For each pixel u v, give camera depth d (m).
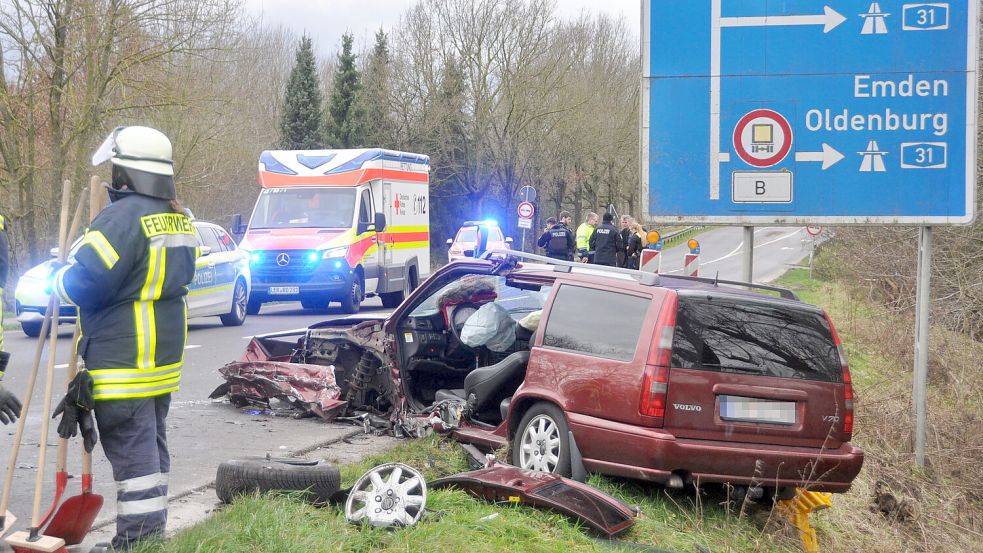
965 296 16.56
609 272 6.72
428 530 4.93
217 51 24.83
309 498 5.29
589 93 52.75
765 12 9.49
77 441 6.94
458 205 58.19
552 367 6.61
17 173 24.58
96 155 4.18
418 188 23.28
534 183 56.94
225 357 12.30
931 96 9.34
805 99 9.45
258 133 48.94
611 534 5.57
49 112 24.56
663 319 6.11
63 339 14.19
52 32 23.41
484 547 4.93
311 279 18.89
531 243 58.53
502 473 5.98
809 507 7.04
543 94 49.69
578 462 6.35
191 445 7.11
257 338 9.03
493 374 7.28
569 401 6.42
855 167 9.44
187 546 4.24
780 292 6.95
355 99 54.47
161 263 4.12
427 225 24.03
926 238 9.78
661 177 9.62
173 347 4.23
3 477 5.87
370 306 23.20
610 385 6.21
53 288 4.06
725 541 6.27
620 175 61.88
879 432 10.59
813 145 9.47
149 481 4.17
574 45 52.91
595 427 6.22
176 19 23.58
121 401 4.08
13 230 27.00
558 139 53.06
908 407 11.25
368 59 54.78
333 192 19.92
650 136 9.62
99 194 4.16
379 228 19.61
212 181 33.59
